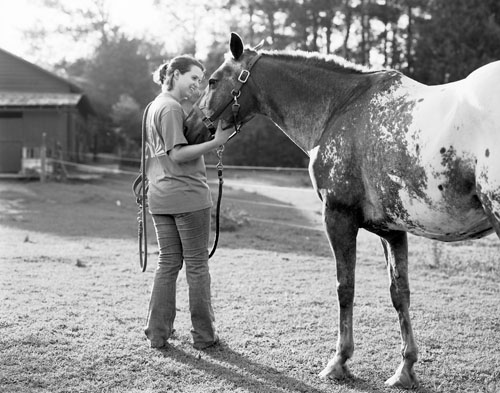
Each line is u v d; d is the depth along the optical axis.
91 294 5.86
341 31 39.31
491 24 28.59
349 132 3.45
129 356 4.07
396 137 3.18
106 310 5.25
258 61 3.97
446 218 3.08
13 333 4.43
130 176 25.38
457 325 5.05
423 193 3.07
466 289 6.52
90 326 4.73
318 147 3.62
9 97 26.66
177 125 4.14
